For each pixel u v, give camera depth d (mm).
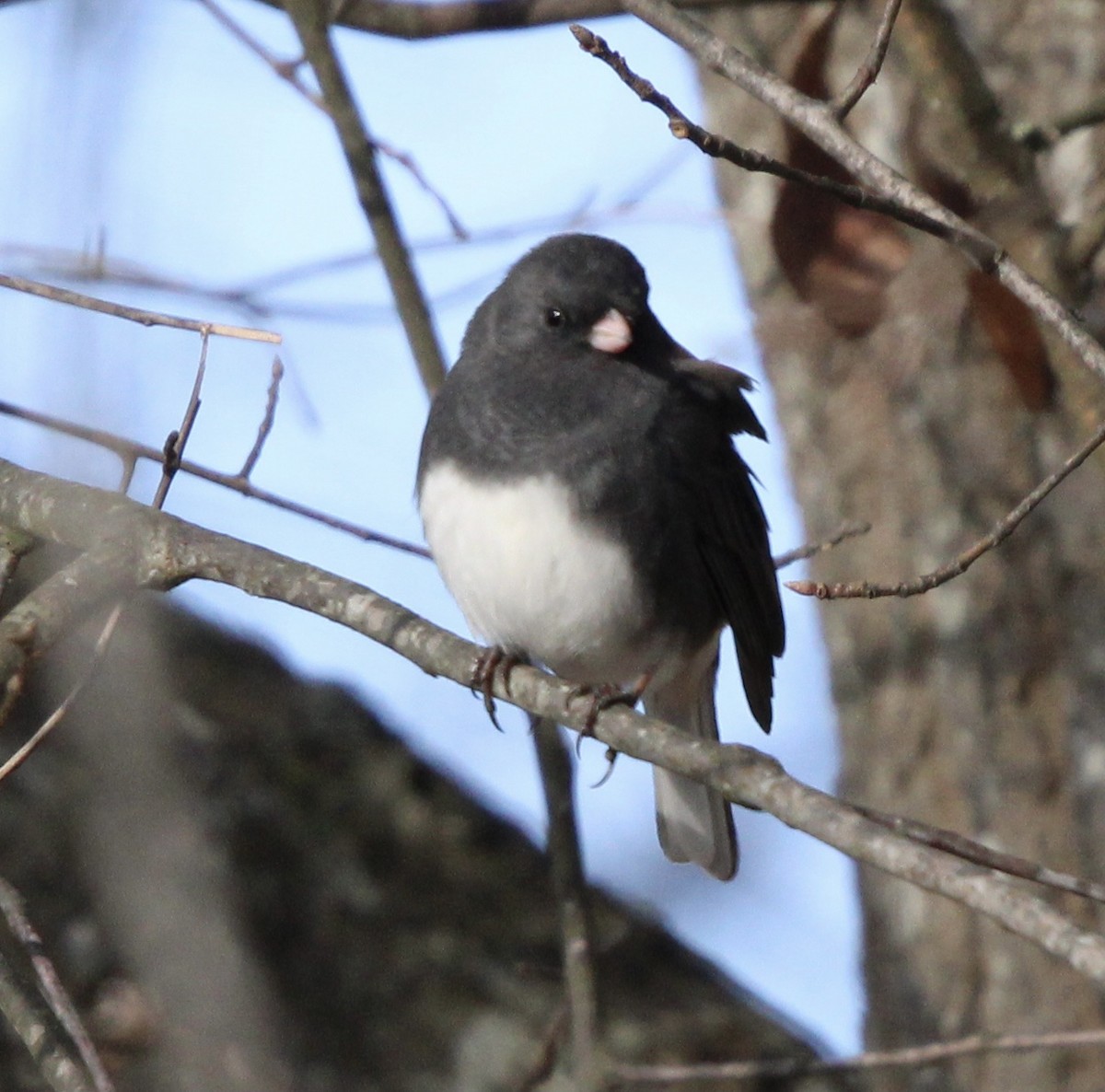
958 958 9172
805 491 9773
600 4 8648
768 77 5816
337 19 9008
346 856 10289
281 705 11141
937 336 8289
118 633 7414
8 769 5730
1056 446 9070
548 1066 8289
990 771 9039
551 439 7594
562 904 8359
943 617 9234
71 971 8469
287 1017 9148
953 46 7488
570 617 7707
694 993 10820
